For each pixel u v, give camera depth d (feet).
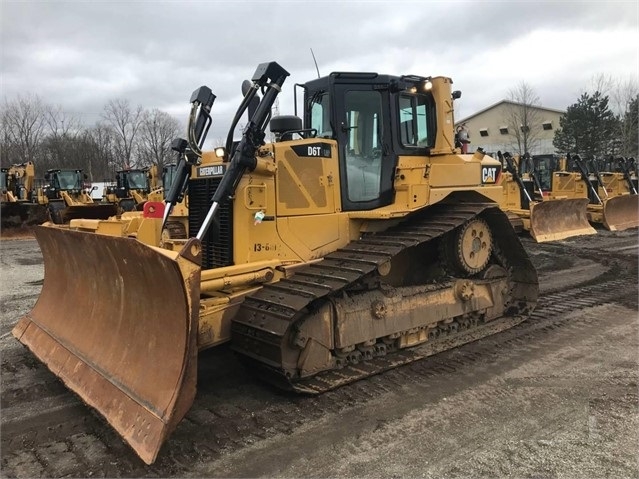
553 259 36.96
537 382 15.07
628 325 20.67
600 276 30.76
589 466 10.64
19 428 12.48
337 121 16.84
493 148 178.50
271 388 14.70
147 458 10.23
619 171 67.00
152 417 10.88
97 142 192.03
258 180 15.08
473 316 19.69
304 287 14.21
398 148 17.99
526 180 54.70
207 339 13.79
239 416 13.02
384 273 17.08
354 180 17.34
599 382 15.02
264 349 13.67
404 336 17.15
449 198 19.43
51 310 17.13
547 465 10.70
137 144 197.77
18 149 171.32
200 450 11.44
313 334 14.49
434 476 10.37
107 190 79.87
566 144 143.13
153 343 12.16
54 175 72.08
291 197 15.80
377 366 15.79
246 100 15.06
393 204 17.88
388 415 13.03
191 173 16.42
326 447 11.53
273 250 15.44
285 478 10.37
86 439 11.94
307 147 16.11
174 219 19.11
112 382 12.56
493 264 20.70
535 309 22.97
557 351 17.70
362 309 15.66
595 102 138.72
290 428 12.39
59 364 14.76
